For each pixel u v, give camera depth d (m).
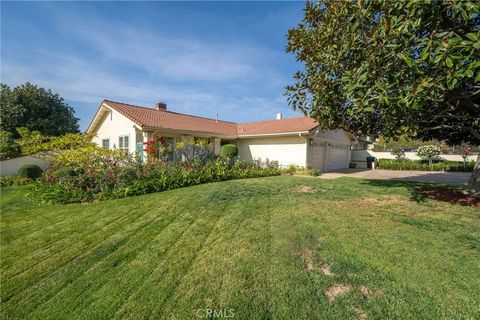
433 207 5.31
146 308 2.30
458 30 4.05
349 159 21.27
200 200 6.27
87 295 2.55
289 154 15.27
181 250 3.48
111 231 4.37
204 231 4.18
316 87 5.79
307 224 4.30
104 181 7.44
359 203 5.76
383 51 4.09
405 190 7.28
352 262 2.93
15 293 2.65
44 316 2.29
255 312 2.18
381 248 3.28
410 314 2.06
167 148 10.95
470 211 4.96
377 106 4.80
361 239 3.59
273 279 2.66
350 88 4.28
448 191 6.92
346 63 5.19
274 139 16.02
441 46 3.26
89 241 3.96
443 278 2.55
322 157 16.66
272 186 8.23
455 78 3.31
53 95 24.72
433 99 3.73
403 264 2.85
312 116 6.82
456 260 2.92
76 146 11.75
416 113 5.22
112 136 14.93
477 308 2.10
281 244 3.53
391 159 19.72
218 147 16.48
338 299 2.29
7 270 3.13
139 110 15.14
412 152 20.42
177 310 2.25
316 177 11.79
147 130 12.33
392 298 2.26
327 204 5.68
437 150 17.09
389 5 4.13
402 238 3.60
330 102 6.05
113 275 2.91
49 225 4.82
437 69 3.56
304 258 3.10
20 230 4.57
